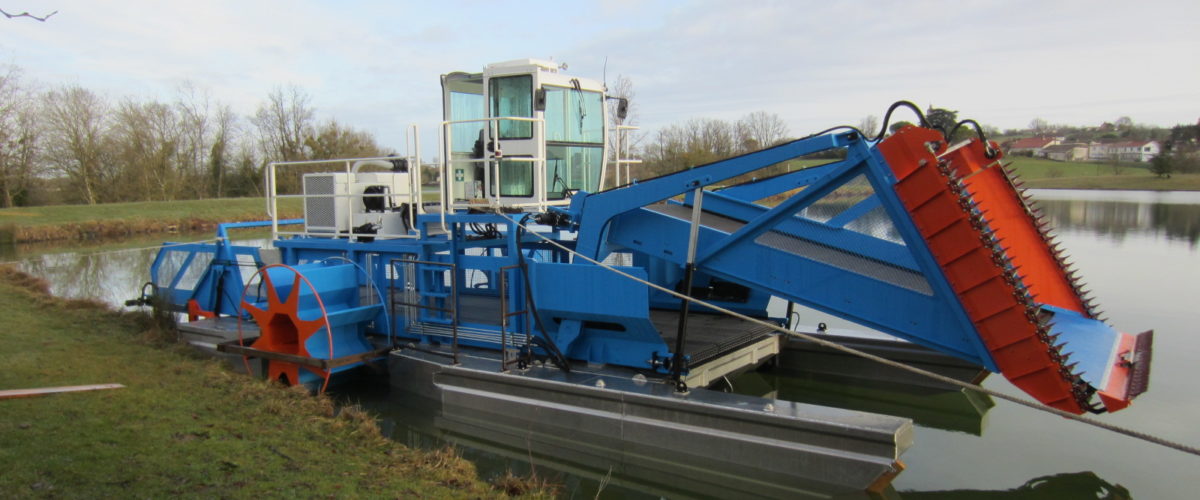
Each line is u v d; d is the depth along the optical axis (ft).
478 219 22.53
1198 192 118.01
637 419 18.20
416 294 24.40
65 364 21.45
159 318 29.01
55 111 124.16
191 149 149.28
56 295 39.96
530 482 15.37
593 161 27.04
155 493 12.49
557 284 20.72
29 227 87.66
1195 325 32.01
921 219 14.93
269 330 23.73
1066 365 14.32
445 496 13.83
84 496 12.07
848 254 17.03
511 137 24.40
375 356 23.40
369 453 16.03
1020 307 14.21
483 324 23.31
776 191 24.13
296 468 14.43
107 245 81.00
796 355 26.55
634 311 19.24
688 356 18.95
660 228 19.99
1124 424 20.98
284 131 159.22
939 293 15.29
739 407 16.97
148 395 18.61
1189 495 16.62
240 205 118.42
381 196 26.78
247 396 19.57
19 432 14.76
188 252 31.86
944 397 23.99
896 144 15.03
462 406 21.31
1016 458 19.04
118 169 132.05
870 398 24.82
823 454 15.76
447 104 26.25
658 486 17.24
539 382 19.80
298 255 28.35
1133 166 161.68
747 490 16.67
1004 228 18.70
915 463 18.83
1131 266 48.85
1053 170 160.04
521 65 24.22
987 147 16.02
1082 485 17.29
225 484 13.19
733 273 18.66
